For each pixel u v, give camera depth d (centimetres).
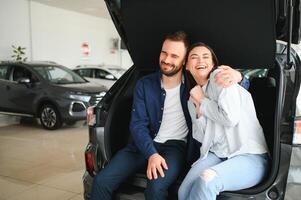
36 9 1109
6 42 1021
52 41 1177
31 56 1102
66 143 580
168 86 221
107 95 240
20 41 1063
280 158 175
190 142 219
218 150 194
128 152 221
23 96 736
